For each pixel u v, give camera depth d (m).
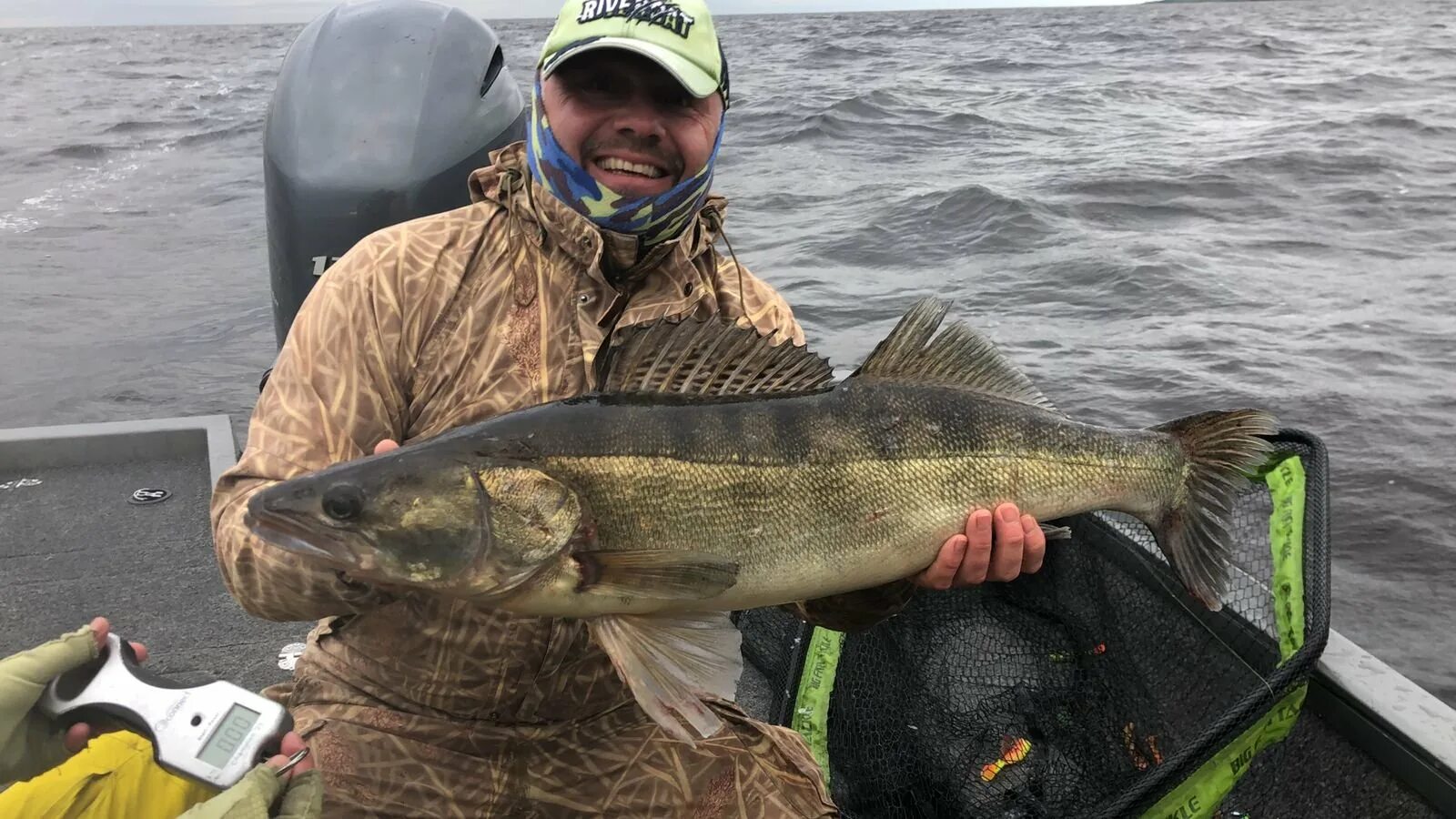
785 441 0.84
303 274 1.48
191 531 1.81
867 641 1.18
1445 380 3.18
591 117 0.84
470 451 0.77
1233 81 12.44
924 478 0.88
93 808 0.67
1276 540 1.00
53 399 3.42
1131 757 1.04
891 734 1.12
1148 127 8.68
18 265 5.04
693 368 0.85
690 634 0.80
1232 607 1.07
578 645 0.88
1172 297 4.05
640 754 0.92
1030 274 4.39
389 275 0.86
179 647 1.49
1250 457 1.00
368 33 1.51
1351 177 6.30
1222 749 0.90
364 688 0.89
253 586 0.80
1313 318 3.79
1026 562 0.92
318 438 0.82
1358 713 1.04
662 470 0.80
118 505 1.89
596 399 0.81
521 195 0.89
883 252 4.77
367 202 1.44
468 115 1.49
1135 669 1.10
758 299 1.03
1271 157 6.79
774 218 5.47
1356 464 2.66
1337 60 15.62
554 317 0.88
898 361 0.91
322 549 0.75
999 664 1.15
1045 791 1.03
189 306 4.43
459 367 0.86
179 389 3.52
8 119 10.85
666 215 0.89
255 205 6.51
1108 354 3.45
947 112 9.43
